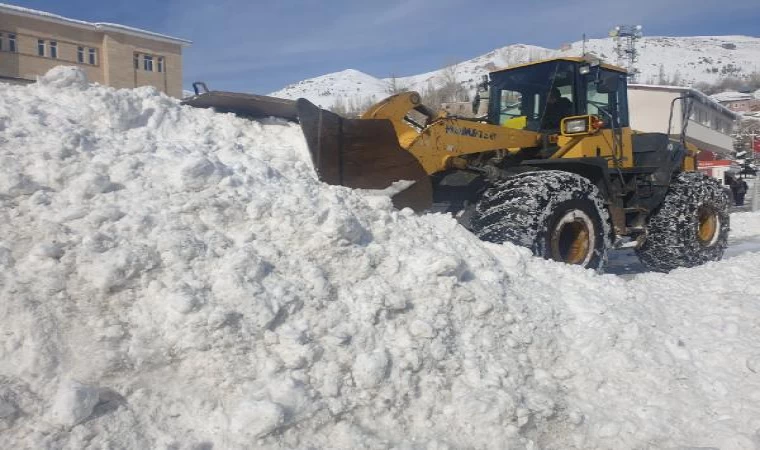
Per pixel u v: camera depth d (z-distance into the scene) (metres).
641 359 3.46
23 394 2.24
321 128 4.24
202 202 3.10
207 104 4.75
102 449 2.22
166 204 3.05
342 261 3.21
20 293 2.47
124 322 2.58
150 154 3.40
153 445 2.33
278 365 2.67
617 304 3.88
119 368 2.46
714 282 4.69
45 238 2.67
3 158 2.92
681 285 4.66
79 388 2.25
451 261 3.35
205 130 4.14
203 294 2.70
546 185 5.12
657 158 6.85
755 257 5.39
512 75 6.54
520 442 2.85
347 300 3.06
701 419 3.11
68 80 3.80
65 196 2.91
